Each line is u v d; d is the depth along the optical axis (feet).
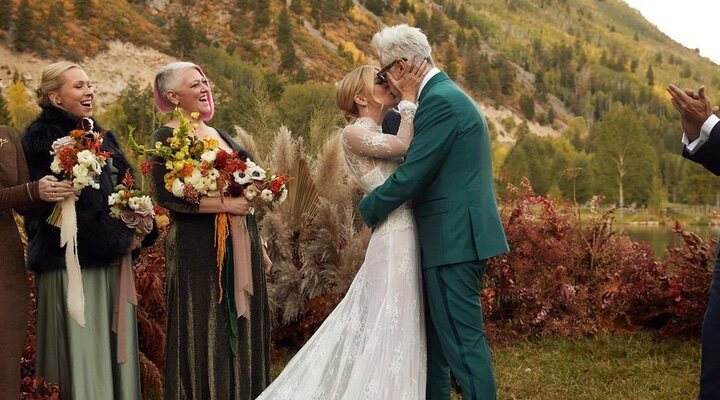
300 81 515.09
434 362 10.88
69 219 9.97
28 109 281.54
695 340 18.71
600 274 21.34
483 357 10.00
